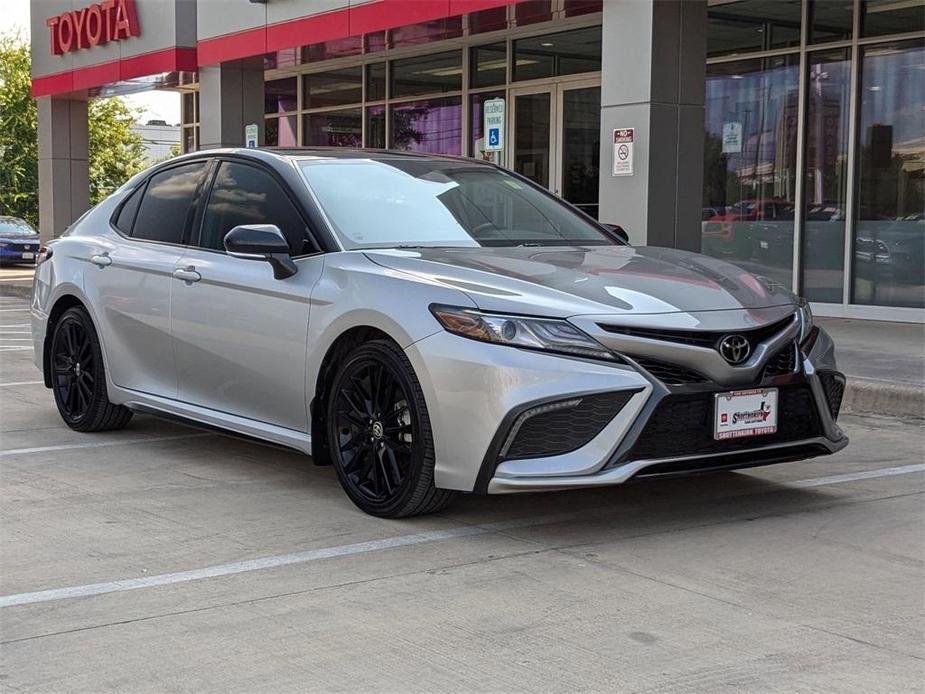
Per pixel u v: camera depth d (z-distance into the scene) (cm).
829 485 549
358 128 1922
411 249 516
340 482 502
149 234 637
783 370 466
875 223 1244
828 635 349
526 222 577
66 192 2044
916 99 1202
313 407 507
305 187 545
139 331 619
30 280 2170
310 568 417
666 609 372
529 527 471
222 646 341
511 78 1631
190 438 671
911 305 1220
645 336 434
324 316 497
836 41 1262
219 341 559
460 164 621
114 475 573
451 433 442
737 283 490
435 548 442
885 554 434
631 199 991
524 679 315
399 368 461
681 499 518
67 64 1908
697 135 1002
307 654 335
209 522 482
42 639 347
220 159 609
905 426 727
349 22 1337
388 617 365
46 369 709
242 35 1507
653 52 966
